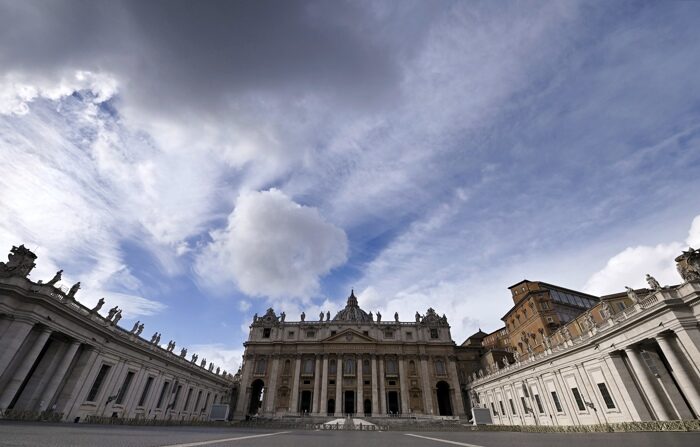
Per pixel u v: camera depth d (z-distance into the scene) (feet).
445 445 24.97
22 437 19.24
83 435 23.98
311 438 33.65
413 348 264.52
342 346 262.06
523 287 206.49
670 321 84.69
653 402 91.50
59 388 106.83
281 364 259.39
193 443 19.90
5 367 83.41
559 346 132.16
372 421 212.43
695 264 85.40
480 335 285.43
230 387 255.09
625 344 98.84
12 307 87.30
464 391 250.37
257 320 285.84
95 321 114.21
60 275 98.78
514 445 24.23
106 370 124.57
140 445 16.99
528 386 151.74
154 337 155.84
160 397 161.89
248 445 19.94
